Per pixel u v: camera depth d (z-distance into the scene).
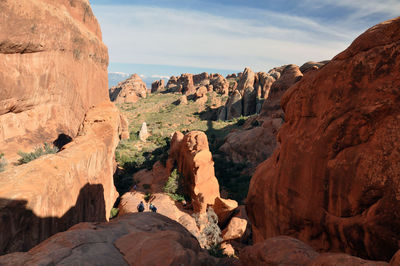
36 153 17.44
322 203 5.58
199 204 25.06
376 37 5.10
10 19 18.12
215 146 52.28
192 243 6.90
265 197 8.02
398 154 4.14
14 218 8.26
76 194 13.21
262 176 8.57
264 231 8.47
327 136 5.55
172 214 24.11
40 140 21.19
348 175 4.91
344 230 4.90
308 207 5.96
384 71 4.80
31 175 10.47
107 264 5.39
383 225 4.12
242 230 22.84
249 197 9.24
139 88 145.62
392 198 4.05
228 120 78.94
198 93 115.81
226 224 25.92
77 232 6.56
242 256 6.13
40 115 22.25
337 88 5.62
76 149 15.61
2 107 18.28
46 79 22.48
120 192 32.75
